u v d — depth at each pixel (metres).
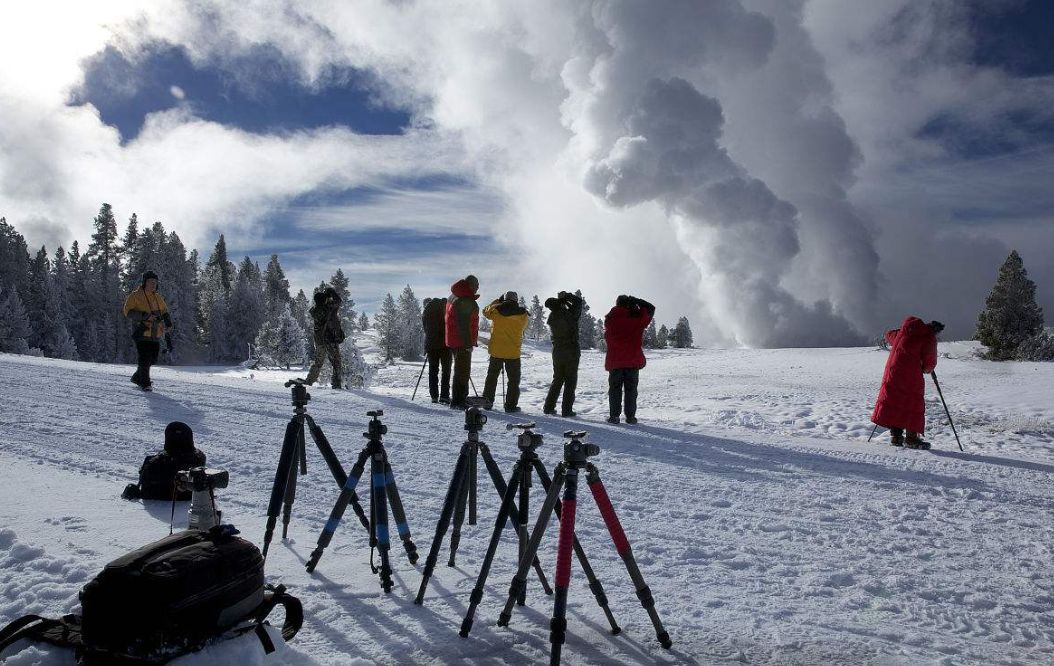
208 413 10.28
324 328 14.70
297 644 3.35
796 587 4.51
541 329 156.12
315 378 14.77
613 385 12.34
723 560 4.99
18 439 7.65
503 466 7.88
